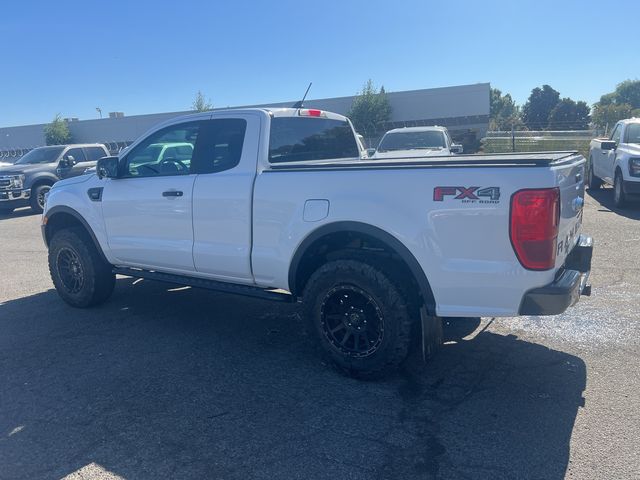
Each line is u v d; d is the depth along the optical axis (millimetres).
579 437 3234
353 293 3967
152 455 3170
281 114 4781
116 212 5371
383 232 3762
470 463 3021
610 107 39500
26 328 5363
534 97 95750
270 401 3787
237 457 3129
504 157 4082
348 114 39969
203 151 4824
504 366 4242
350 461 3068
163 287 6801
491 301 3545
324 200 3996
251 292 4602
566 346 4566
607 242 8328
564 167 3617
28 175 14875
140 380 4152
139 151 5285
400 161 4070
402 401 3750
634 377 3969
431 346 3893
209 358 4551
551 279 3443
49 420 3590
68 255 5898
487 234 3461
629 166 11156
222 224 4582
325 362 4230
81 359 4566
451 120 38812
